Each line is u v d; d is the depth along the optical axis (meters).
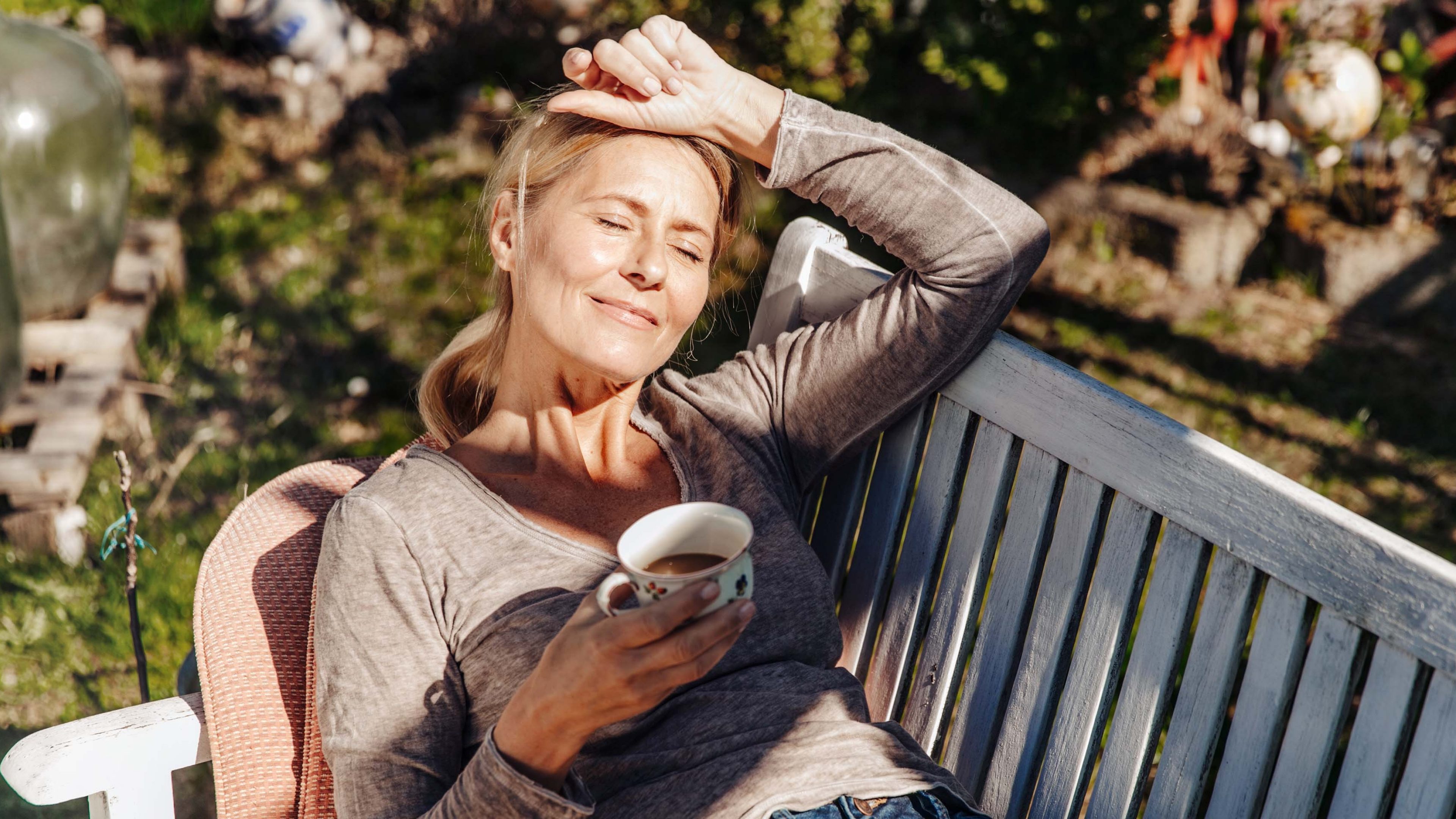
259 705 1.58
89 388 3.60
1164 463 1.45
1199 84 5.45
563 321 1.57
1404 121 5.04
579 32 6.28
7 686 2.85
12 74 3.49
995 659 1.69
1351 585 1.26
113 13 6.16
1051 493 1.62
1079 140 4.99
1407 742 1.27
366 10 6.52
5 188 3.54
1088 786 1.59
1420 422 4.07
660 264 1.55
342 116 5.79
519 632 1.46
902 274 1.74
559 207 1.58
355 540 1.49
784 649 1.58
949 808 1.46
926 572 1.79
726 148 1.72
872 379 1.71
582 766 1.49
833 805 1.41
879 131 1.68
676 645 1.08
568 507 1.61
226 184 5.37
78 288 3.84
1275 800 1.36
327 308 4.55
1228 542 1.38
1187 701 1.45
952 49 4.67
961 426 1.74
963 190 1.65
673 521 1.16
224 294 4.58
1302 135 4.95
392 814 1.38
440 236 5.04
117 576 3.17
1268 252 5.00
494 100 5.95
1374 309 4.79
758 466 1.71
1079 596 1.59
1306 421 4.06
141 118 5.64
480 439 1.67
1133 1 4.51
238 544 1.73
